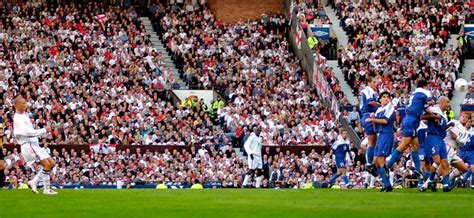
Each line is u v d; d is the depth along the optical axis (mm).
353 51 82250
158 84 77812
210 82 79875
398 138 60875
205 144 67812
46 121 68688
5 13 83000
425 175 40156
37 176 35969
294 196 33625
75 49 80125
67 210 26719
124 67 78938
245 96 77125
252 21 90438
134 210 26625
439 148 39156
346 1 89875
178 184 64250
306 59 81500
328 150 67938
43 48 79188
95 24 83500
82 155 65062
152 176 64500
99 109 71875
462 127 47000
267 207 27719
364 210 26766
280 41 86188
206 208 27312
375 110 41812
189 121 72000
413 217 24703
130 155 66250
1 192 36906
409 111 38781
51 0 86938
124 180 63812
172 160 65938
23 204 29078
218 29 87125
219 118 74250
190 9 90250
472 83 76812
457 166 43188
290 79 80250
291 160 66125
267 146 67750
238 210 26625
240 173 65688
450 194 36094
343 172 53406
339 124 72375
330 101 74688
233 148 70312
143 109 72875
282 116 73688
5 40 79500
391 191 38812
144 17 89688
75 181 63250
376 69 79625
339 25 87875
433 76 79750
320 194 35219
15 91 71875
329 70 77312
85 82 75625
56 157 64375
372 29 85438
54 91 72875
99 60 79000
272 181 64438
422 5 89000
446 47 84812
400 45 83438
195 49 84062
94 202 29844
